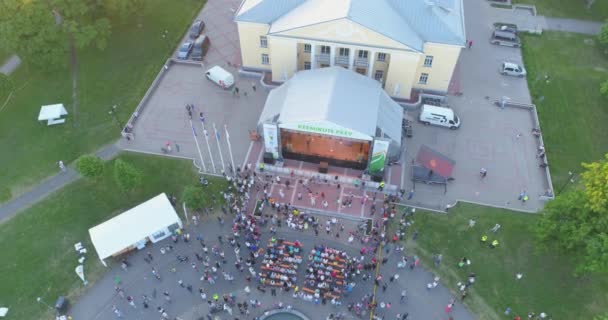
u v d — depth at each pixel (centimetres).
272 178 6150
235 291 5069
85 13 7331
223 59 7912
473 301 5009
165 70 7662
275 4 6819
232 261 5312
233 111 7050
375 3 6500
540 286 5125
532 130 6756
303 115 5806
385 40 6303
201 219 5700
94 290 5119
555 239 4975
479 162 6347
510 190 6025
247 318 4850
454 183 6091
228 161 6359
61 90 7300
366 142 5869
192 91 7356
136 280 5184
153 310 4938
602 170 4519
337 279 5112
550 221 4847
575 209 4756
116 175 5462
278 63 7019
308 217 5650
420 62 6838
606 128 6769
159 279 5178
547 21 8650
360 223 5675
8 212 5828
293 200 5897
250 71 7619
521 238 5522
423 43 6562
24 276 5234
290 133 6003
